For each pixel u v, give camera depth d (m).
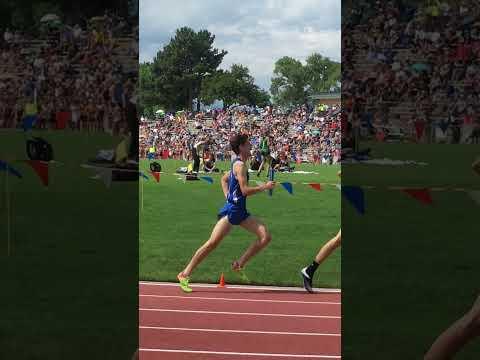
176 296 6.44
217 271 7.58
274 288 6.84
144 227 10.90
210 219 12.00
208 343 4.98
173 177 21.44
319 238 10.09
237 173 6.56
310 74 122.00
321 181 22.19
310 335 5.21
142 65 108.69
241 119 57.53
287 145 45.41
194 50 109.19
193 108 109.69
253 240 9.80
